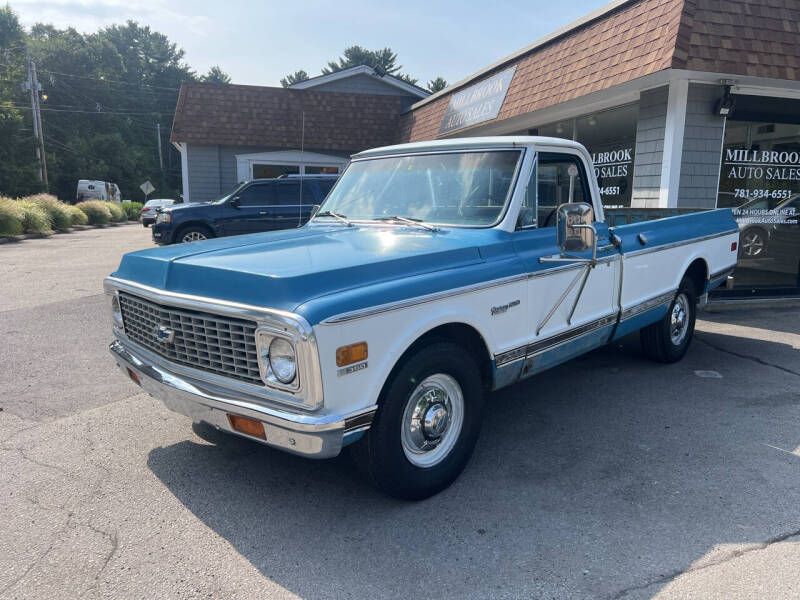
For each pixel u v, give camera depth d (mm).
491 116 11375
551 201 4195
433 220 3988
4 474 3580
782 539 2906
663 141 8188
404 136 16828
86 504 3250
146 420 4410
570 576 2641
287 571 2691
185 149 17234
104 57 75812
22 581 2607
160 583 2604
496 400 4871
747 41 7246
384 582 2613
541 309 3867
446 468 3359
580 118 10594
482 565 2725
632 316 4844
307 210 13070
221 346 2910
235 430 2896
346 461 3793
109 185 49500
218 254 3268
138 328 3531
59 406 4676
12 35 62156
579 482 3486
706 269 5898
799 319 7797
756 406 4691
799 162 8594
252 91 17578
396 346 2900
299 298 2664
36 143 43344
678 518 3098
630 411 4598
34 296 8984
